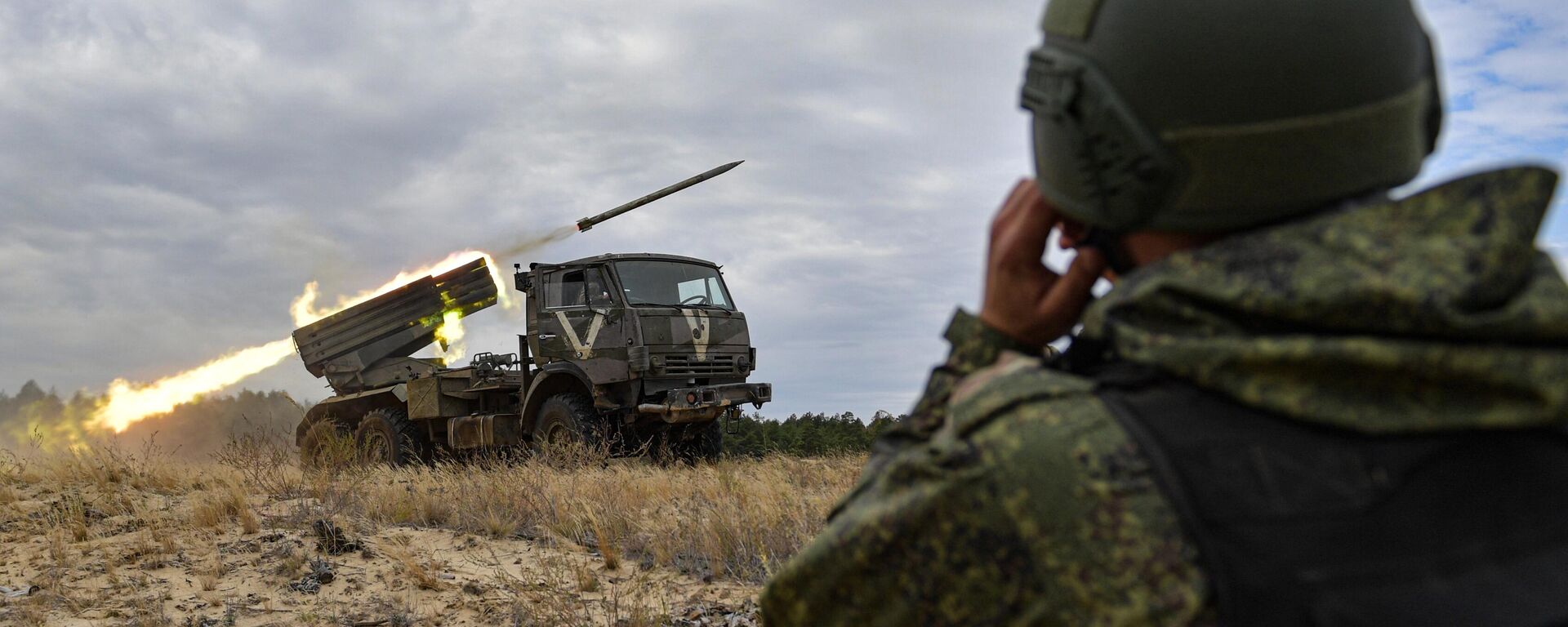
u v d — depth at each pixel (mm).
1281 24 735
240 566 4961
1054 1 860
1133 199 778
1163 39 756
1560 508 673
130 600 4367
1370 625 621
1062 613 695
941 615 753
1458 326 640
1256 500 665
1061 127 833
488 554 5496
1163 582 657
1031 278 906
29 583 4617
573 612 4273
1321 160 734
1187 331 729
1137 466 684
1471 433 679
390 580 4824
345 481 7371
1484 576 641
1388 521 654
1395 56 759
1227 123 734
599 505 6352
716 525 5668
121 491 6801
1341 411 672
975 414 753
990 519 721
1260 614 638
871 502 823
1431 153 886
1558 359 651
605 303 12242
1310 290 673
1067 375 777
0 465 7543
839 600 810
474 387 13672
